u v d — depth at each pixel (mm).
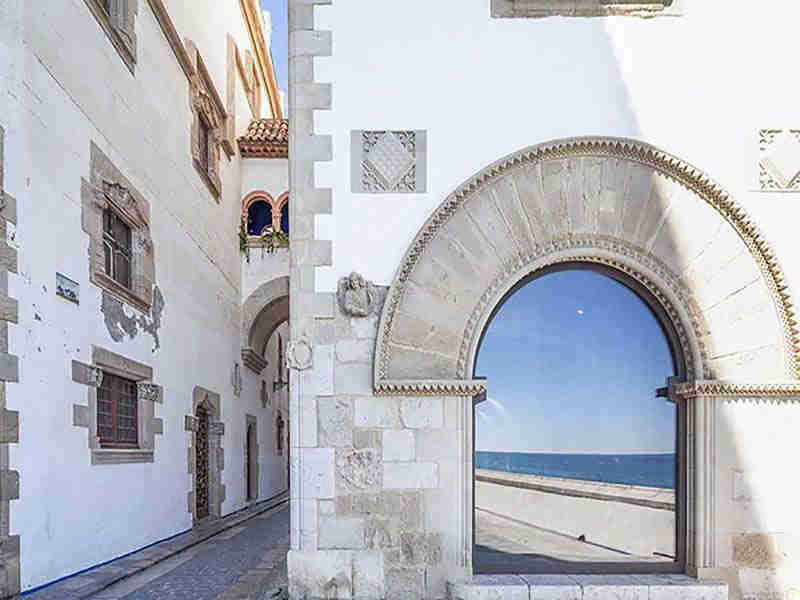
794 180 5855
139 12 8969
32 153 6195
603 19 5930
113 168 8000
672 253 5848
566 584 5469
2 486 5598
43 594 5926
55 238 6586
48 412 6336
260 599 6109
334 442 5621
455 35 5918
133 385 8766
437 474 5633
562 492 6023
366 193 5816
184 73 10930
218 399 12688
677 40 5910
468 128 5871
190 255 11102
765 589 5633
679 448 5996
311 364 5680
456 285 5773
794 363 5715
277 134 15555
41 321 6266
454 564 5586
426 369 5699
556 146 5773
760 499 5695
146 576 7203
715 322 5820
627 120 5875
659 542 6020
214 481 12320
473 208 5805
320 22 5895
